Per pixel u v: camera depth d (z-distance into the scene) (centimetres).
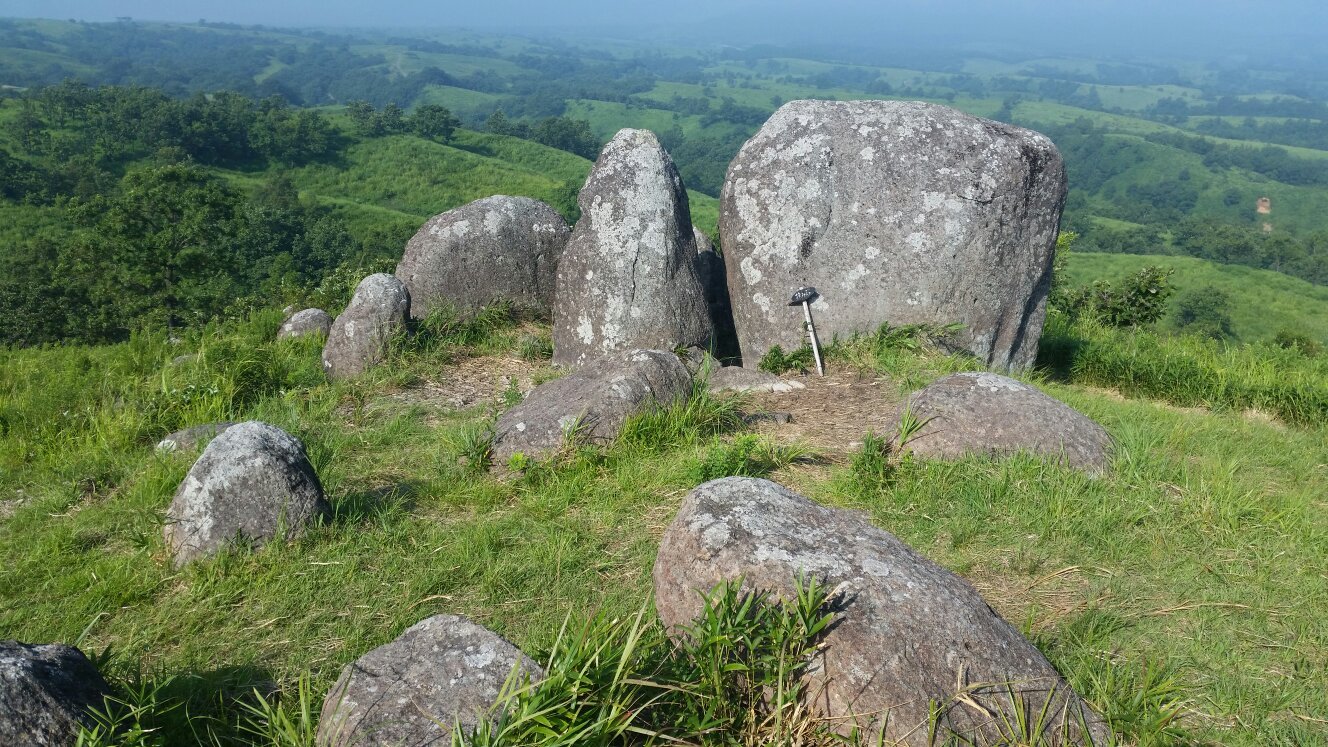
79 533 561
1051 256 929
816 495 569
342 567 495
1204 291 6844
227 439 531
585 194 945
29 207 6906
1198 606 438
